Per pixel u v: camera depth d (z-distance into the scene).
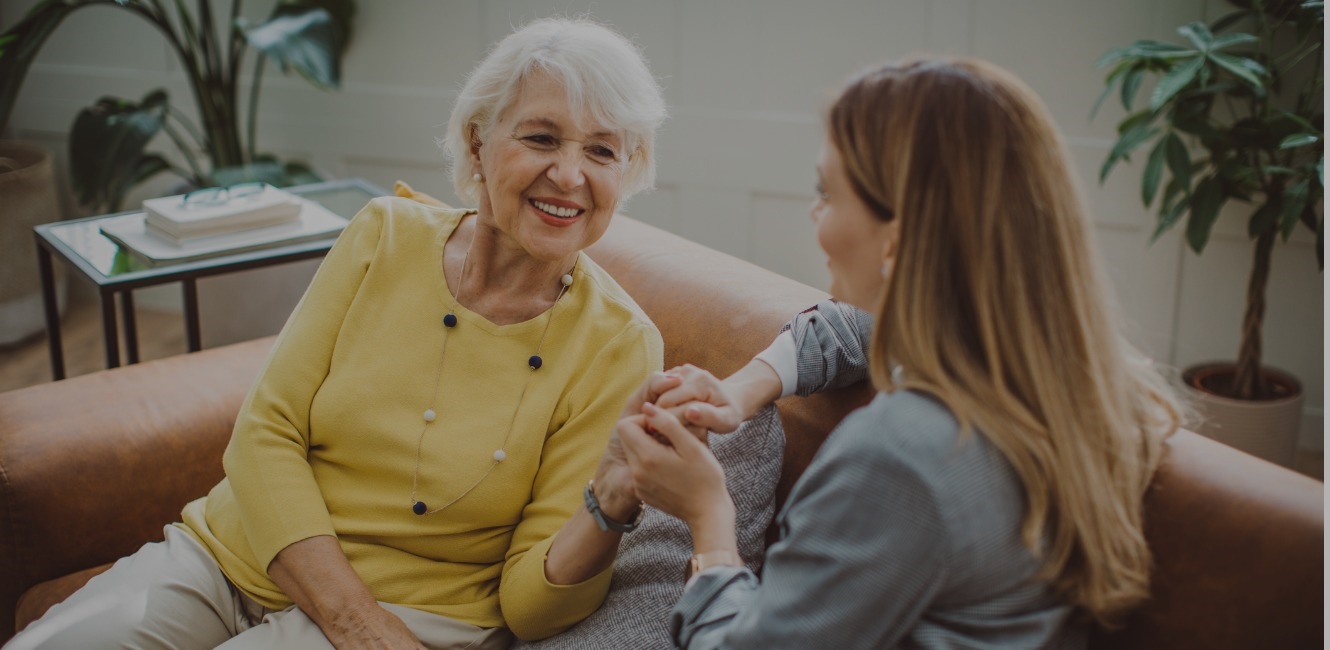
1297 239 2.56
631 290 1.75
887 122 1.01
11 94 2.88
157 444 1.74
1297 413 2.44
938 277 1.00
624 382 1.49
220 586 1.53
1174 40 2.51
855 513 0.99
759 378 1.34
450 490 1.47
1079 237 1.01
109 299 1.99
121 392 1.79
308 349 1.53
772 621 1.03
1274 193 2.31
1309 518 1.05
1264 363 2.69
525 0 3.04
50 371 3.23
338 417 1.51
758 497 1.41
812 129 2.87
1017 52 2.66
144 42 3.41
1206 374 2.57
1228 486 1.11
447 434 1.49
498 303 1.54
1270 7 2.31
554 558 1.37
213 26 3.15
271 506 1.45
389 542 1.50
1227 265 2.63
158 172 3.15
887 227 1.04
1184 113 2.29
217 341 2.55
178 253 2.08
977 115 0.99
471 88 1.51
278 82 3.34
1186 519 1.12
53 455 1.67
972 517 0.97
